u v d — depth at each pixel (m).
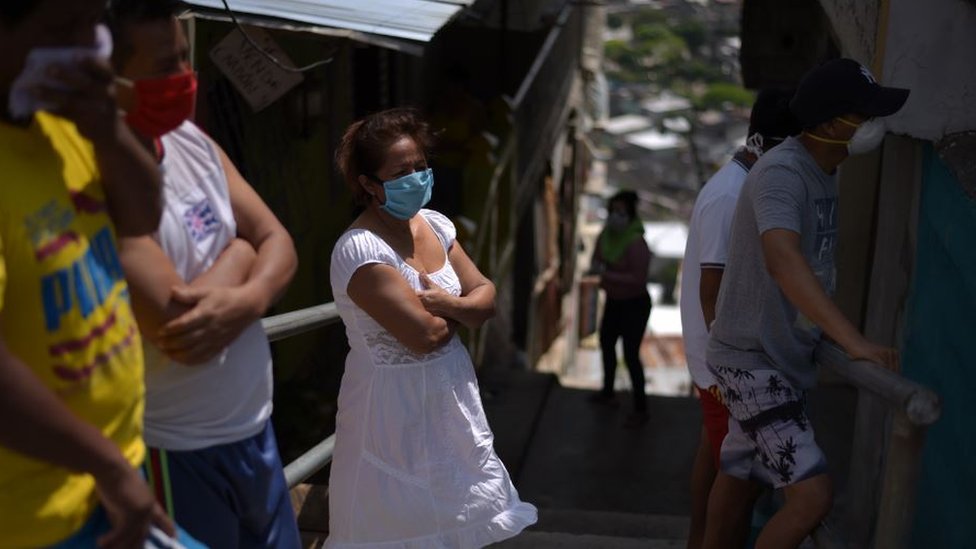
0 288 1.70
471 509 3.34
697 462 4.29
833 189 3.36
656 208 47.09
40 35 1.78
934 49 4.25
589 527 5.79
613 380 8.82
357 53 10.12
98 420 1.90
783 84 9.77
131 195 2.02
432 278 3.38
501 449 7.83
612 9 60.81
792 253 3.14
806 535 3.30
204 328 2.19
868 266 7.76
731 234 3.40
